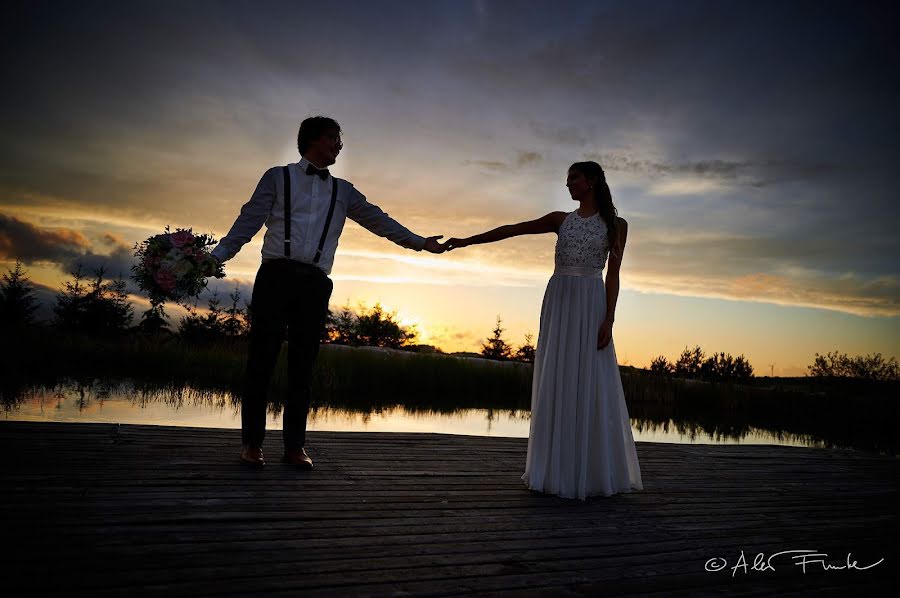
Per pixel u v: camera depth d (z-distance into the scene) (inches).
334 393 486.6
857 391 772.6
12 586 75.4
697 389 657.0
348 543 100.2
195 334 610.5
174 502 112.2
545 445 144.1
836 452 246.2
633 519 127.9
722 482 172.9
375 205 159.2
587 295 145.4
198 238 133.3
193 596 76.6
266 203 141.3
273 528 103.9
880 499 166.2
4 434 152.5
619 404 149.6
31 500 107.0
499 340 1029.2
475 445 195.8
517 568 95.7
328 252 145.5
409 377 550.9
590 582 92.7
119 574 81.0
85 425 168.9
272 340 142.4
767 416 603.5
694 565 103.6
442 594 83.8
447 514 120.6
